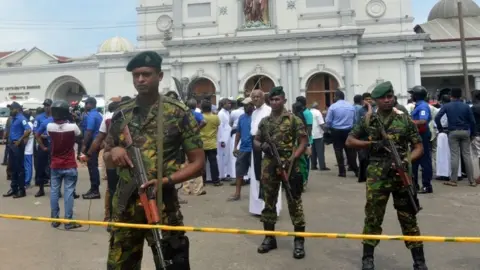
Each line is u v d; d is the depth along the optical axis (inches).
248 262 216.2
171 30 1485.0
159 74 135.2
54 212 291.9
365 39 1299.2
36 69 1670.8
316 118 540.7
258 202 308.5
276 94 229.3
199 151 134.6
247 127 366.6
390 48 1299.2
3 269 209.9
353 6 1316.4
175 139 132.5
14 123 400.8
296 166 226.1
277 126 228.4
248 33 1317.7
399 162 185.3
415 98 378.9
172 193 133.1
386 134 190.1
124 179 132.6
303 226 224.2
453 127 402.9
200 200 372.5
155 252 134.7
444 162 434.6
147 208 124.0
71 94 1797.5
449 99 428.5
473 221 283.9
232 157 484.1
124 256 134.0
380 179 191.8
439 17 1792.6
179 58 1362.0
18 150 398.6
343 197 373.7
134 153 127.6
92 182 384.2
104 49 1578.5
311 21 1295.5
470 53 1375.5
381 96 190.5
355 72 1253.7
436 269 201.9
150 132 130.7
